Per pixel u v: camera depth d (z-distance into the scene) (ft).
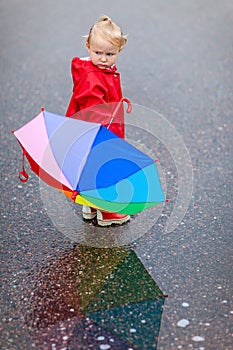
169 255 12.62
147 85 21.59
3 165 16.31
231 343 10.29
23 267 12.31
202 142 17.49
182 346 10.24
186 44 25.22
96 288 11.69
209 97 20.57
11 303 11.32
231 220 13.83
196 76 22.29
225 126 18.51
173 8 29.73
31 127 12.14
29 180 15.57
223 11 29.25
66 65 23.41
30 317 10.96
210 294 11.48
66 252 12.75
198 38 25.84
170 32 26.53
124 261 12.44
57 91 21.26
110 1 30.94
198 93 20.89
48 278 11.99
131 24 27.45
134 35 26.16
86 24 27.63
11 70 22.95
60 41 25.70
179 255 12.62
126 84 21.70
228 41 25.49
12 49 24.90
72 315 11.00
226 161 16.44
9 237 13.28
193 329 10.61
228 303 11.23
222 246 12.91
